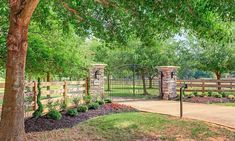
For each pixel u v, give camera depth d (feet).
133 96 67.36
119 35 32.14
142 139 26.45
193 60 72.49
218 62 68.03
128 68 77.00
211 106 47.26
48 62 39.83
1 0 28.07
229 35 25.73
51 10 31.78
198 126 30.58
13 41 22.49
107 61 77.97
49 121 32.17
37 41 37.88
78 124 32.94
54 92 40.75
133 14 27.07
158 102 55.16
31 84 35.96
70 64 43.47
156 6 23.18
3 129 22.70
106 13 30.68
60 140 26.17
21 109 23.11
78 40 44.62
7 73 22.82
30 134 27.84
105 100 48.14
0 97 31.94
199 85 63.57
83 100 44.60
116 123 32.63
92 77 49.26
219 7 19.72
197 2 20.42
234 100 54.49
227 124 31.65
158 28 27.68
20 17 22.30
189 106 47.80
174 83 61.67
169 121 33.30
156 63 74.49
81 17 30.42
